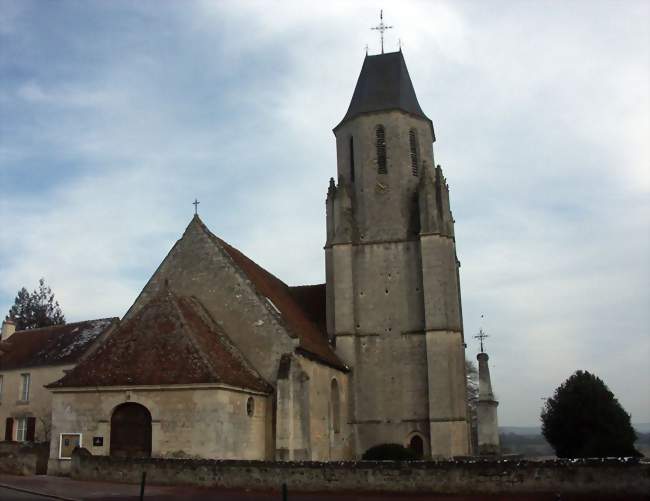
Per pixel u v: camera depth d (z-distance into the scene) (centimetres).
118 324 3562
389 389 3981
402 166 4381
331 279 4256
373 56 4772
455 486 2331
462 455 3766
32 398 4766
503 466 2316
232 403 2841
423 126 4559
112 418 2814
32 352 5066
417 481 2352
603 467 2233
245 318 3362
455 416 3784
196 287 3512
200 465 2492
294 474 2422
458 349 3962
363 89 4653
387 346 4056
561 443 4369
